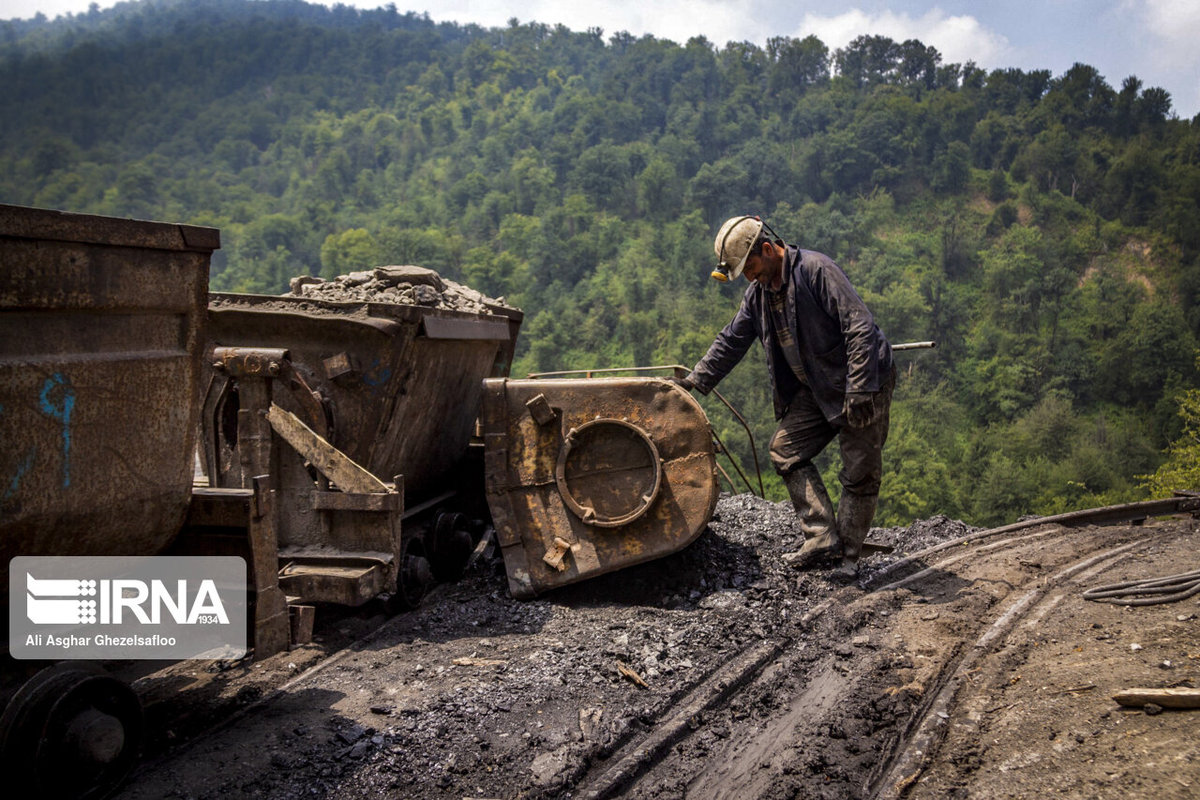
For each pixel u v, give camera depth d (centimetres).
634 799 280
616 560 478
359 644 413
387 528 417
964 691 345
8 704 242
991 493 9562
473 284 17425
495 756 297
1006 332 14512
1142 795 235
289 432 422
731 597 469
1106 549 585
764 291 486
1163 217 18238
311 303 457
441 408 537
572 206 19400
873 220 19488
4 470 237
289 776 280
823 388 480
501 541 484
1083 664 344
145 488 291
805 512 515
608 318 15350
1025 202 19800
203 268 306
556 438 493
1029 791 255
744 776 292
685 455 486
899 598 470
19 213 233
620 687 361
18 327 242
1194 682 300
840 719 327
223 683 358
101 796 257
